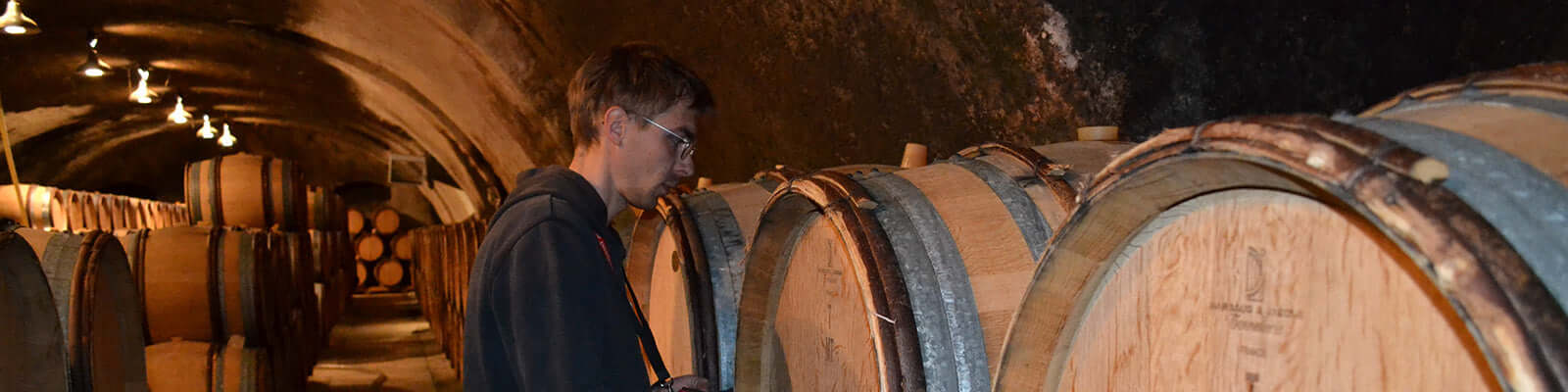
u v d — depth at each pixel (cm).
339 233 1875
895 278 162
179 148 2083
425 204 2762
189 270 580
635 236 332
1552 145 85
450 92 1076
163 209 1044
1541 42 193
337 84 1409
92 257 332
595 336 152
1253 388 110
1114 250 131
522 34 778
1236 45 266
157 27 1077
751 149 577
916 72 394
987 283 168
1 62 1035
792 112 508
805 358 214
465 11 773
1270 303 109
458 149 1435
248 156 941
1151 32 286
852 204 173
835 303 197
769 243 222
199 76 1409
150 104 1566
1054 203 184
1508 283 71
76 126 1529
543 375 148
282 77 1411
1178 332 122
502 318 156
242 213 909
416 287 2384
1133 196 117
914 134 411
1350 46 238
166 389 559
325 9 944
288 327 777
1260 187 109
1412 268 91
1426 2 218
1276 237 108
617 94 172
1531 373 69
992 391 147
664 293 309
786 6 454
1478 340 73
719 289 257
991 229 176
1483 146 85
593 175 178
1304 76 250
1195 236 120
